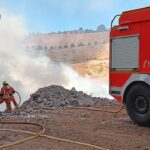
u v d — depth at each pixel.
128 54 11.33
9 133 9.67
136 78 10.95
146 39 10.74
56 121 11.50
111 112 13.64
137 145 8.52
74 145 8.46
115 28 11.80
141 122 10.94
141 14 10.90
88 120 11.75
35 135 9.33
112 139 9.05
